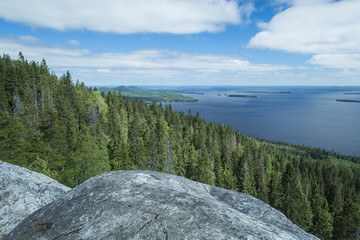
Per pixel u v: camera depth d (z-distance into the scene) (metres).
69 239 4.36
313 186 64.12
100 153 36.34
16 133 32.44
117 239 4.05
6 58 79.69
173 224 4.19
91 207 5.23
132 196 5.34
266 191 53.28
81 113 67.81
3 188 9.17
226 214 4.66
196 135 93.25
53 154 35.81
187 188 7.82
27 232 5.05
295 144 197.88
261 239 3.87
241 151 96.62
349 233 40.44
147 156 60.62
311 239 5.52
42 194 9.99
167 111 110.00
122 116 82.69
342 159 155.50
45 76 79.12
